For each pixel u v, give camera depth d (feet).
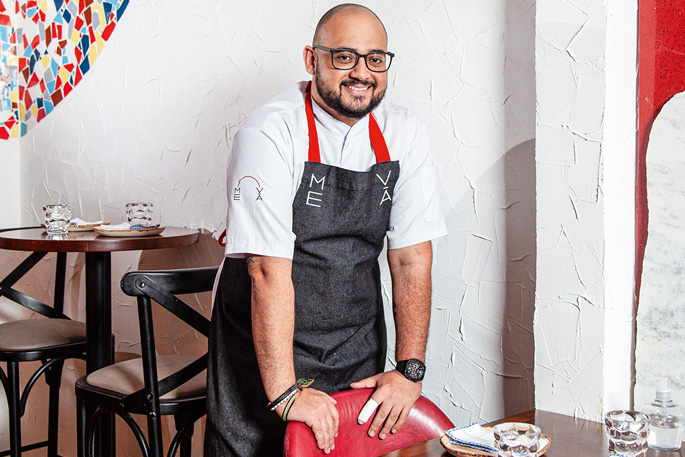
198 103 8.33
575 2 4.80
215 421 5.67
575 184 4.88
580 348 4.91
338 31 5.04
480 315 5.94
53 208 8.06
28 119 10.73
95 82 9.62
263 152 5.08
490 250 5.84
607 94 4.72
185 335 8.70
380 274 6.28
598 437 4.44
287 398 4.92
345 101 5.10
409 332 5.55
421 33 6.18
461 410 6.12
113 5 9.30
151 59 8.86
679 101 4.71
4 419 10.89
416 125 5.68
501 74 5.67
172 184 8.72
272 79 7.54
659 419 4.25
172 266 8.80
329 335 5.56
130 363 6.77
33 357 7.61
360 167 5.51
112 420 7.87
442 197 6.14
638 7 4.83
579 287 4.90
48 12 10.30
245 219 5.08
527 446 3.67
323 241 5.41
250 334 5.58
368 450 5.05
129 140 9.23
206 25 8.18
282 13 7.38
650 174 4.87
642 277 4.92
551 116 4.97
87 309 7.45
